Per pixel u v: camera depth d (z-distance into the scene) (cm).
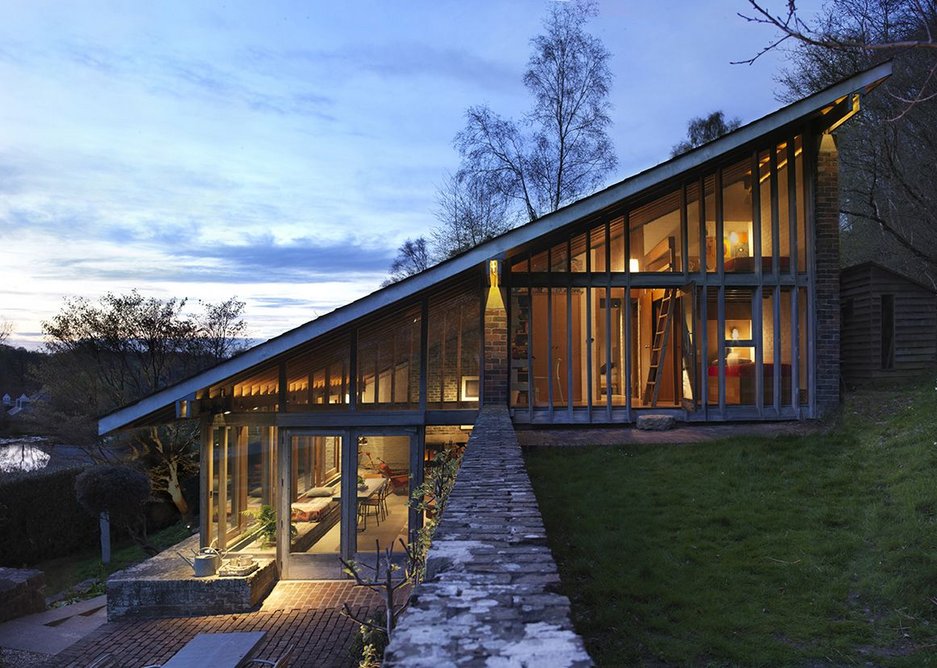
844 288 1409
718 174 1193
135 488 1548
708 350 1204
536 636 193
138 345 2294
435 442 1194
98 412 2023
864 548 668
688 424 1184
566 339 1212
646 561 654
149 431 1984
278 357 1183
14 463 2208
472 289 1213
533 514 373
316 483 1180
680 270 1201
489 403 1177
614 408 1209
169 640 923
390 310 1190
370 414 1184
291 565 1157
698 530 726
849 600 579
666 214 1205
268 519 1201
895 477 819
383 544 1155
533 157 2558
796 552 666
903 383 1274
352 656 812
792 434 1073
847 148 1734
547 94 2470
